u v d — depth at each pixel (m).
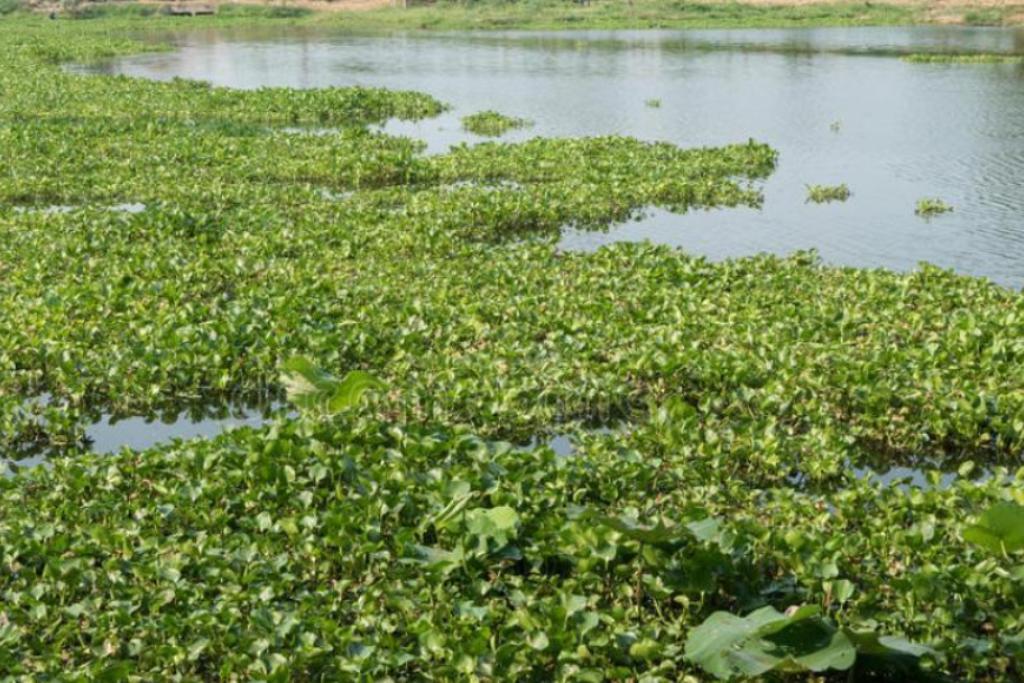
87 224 15.19
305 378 9.27
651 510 7.90
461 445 8.39
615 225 17.77
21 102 28.19
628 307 12.27
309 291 12.57
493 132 26.78
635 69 40.50
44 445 9.76
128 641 6.31
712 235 17.22
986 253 16.22
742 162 21.88
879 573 6.99
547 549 6.99
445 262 14.16
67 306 11.82
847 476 8.49
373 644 6.23
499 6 70.62
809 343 11.04
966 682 6.17
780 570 6.97
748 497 8.08
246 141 22.55
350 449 8.21
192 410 10.62
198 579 6.91
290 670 6.05
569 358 10.73
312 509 7.59
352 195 18.64
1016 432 9.45
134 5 66.81
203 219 15.52
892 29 58.25
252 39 54.38
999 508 6.54
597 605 6.73
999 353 10.64
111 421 10.39
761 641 5.84
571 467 8.08
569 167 20.80
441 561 6.78
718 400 9.95
